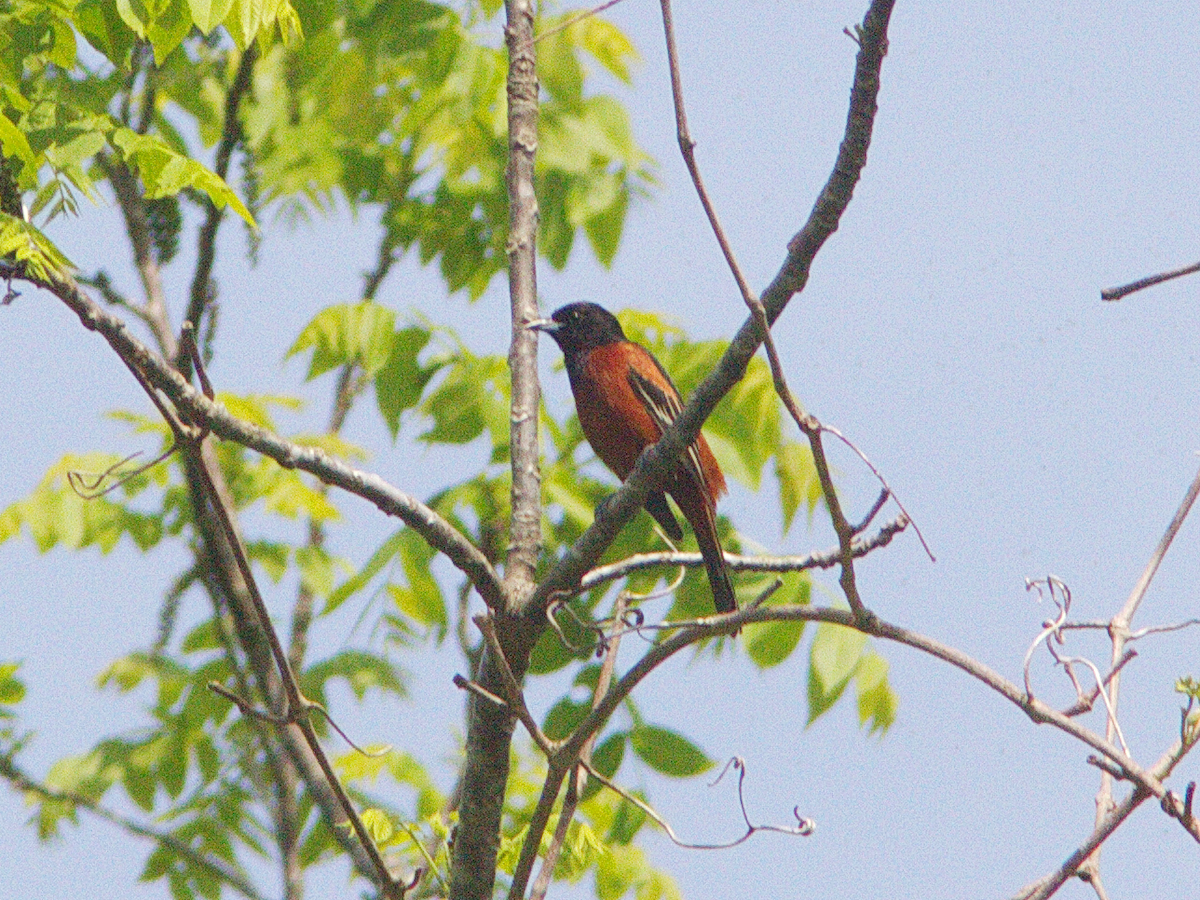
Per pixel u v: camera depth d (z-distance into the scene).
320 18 11.93
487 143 15.48
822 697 10.80
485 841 7.54
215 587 13.25
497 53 14.71
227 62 14.77
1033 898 6.02
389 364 12.52
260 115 15.05
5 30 7.07
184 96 14.64
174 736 13.29
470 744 7.61
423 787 11.41
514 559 7.89
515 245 8.80
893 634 5.75
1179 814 5.52
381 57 14.38
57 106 6.96
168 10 7.02
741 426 11.88
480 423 12.23
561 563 7.46
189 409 6.46
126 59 7.32
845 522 5.74
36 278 6.08
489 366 12.55
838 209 6.40
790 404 5.71
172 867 12.83
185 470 12.04
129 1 7.00
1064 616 6.54
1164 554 6.75
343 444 13.86
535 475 8.20
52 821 12.62
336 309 12.62
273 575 13.37
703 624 6.02
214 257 12.43
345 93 14.77
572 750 6.16
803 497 11.92
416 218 15.72
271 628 6.59
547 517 12.12
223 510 6.52
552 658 10.77
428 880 7.90
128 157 6.85
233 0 7.03
